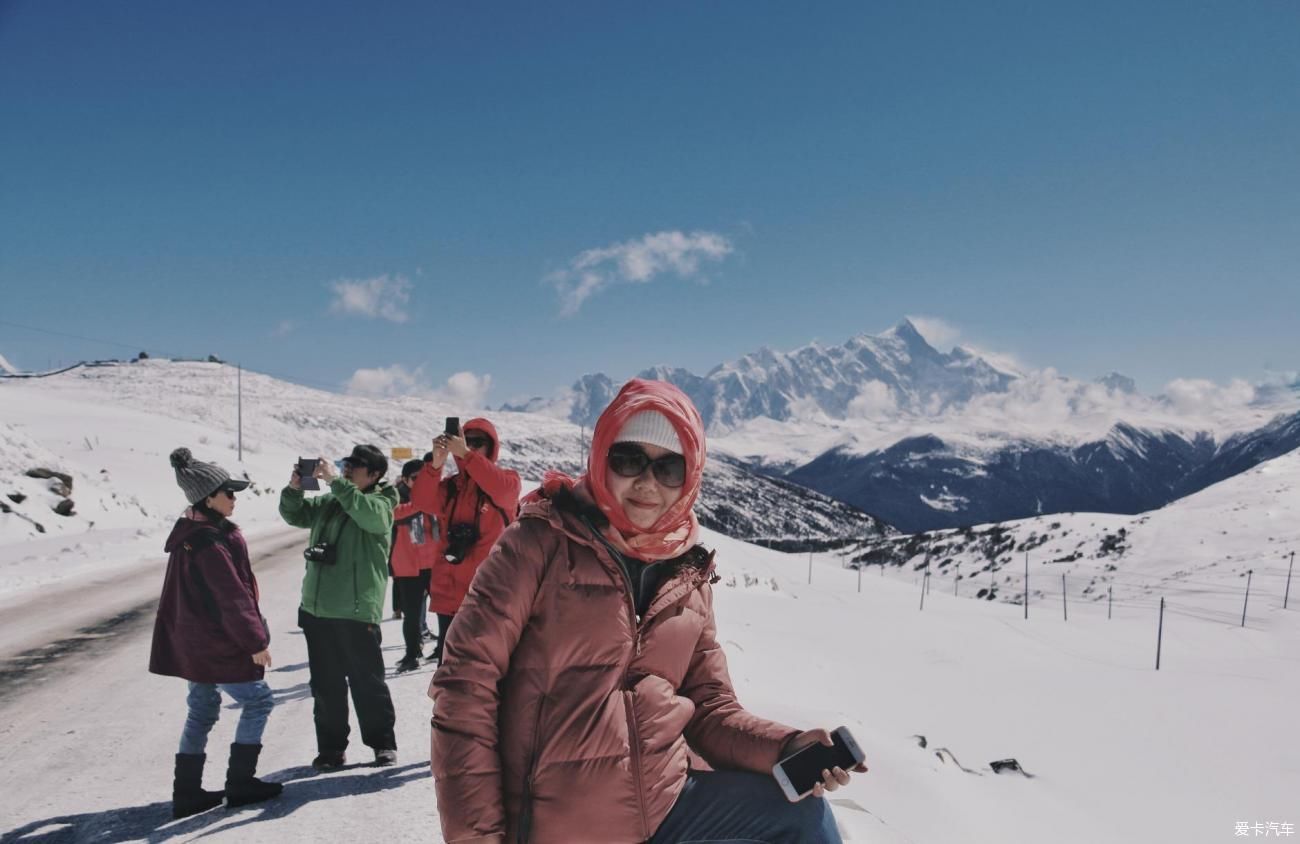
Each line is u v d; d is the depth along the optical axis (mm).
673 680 2336
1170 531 59969
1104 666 17750
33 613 12656
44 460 27328
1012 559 68000
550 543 2199
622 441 2209
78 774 5875
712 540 43844
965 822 6055
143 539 22922
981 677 14227
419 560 9094
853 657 14508
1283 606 36562
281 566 19500
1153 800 8445
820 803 2207
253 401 178750
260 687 5160
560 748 2098
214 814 4938
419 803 5031
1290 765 10047
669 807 2166
